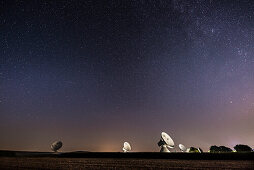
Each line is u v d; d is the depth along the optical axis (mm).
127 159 15164
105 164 11578
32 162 13164
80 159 15656
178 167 9953
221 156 14820
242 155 14484
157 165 10828
